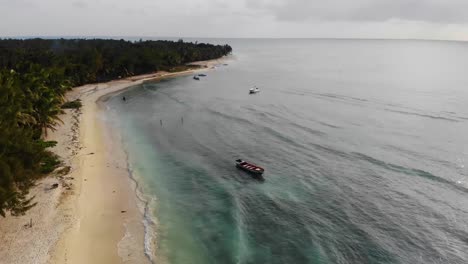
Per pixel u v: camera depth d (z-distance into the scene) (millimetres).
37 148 39219
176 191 46344
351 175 52156
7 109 42094
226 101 109750
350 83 149000
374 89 132000
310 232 37688
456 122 81562
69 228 35281
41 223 35500
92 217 38281
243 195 45875
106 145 62250
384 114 90500
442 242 36031
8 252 30875
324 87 138500
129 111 92438
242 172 53281
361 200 44656
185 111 94062
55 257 30906
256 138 70125
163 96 117000
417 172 52656
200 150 62750
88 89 122938
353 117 87562
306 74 185750
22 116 51406
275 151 62562
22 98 52500
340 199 44938
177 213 40688
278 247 35094
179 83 149375
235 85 145125
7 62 111688
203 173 52531
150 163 55656
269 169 54688
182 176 51219
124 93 120688
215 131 75000
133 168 52938
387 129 76312
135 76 160875
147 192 45500
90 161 53656
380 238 36750
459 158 58156
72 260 30984
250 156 60125
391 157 59031
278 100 111188
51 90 65562
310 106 101250
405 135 71688
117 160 55406
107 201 42031
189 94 122188
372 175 52000
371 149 63219
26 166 36812
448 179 50031
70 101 96812
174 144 65750
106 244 33781
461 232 37656
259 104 104625
